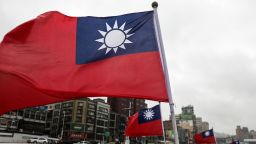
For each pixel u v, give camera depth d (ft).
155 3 24.89
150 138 296.51
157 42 24.08
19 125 289.74
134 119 62.28
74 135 319.47
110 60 24.11
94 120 341.21
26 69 24.16
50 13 26.02
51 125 342.44
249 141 382.63
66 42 25.00
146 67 23.47
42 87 23.54
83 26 25.40
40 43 25.02
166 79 22.58
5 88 23.86
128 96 22.74
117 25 25.08
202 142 98.37
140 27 24.86
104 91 23.08
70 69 24.06
